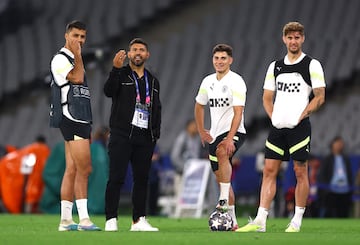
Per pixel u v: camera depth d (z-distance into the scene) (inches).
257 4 2883.9
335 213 1861.5
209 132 1091.3
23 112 2903.5
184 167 1876.2
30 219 1476.4
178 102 2701.8
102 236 860.0
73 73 1002.7
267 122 2502.5
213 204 1847.9
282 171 1870.1
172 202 2007.9
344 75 2527.1
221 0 2984.7
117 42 3006.9
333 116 2440.9
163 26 3004.4
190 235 887.7
